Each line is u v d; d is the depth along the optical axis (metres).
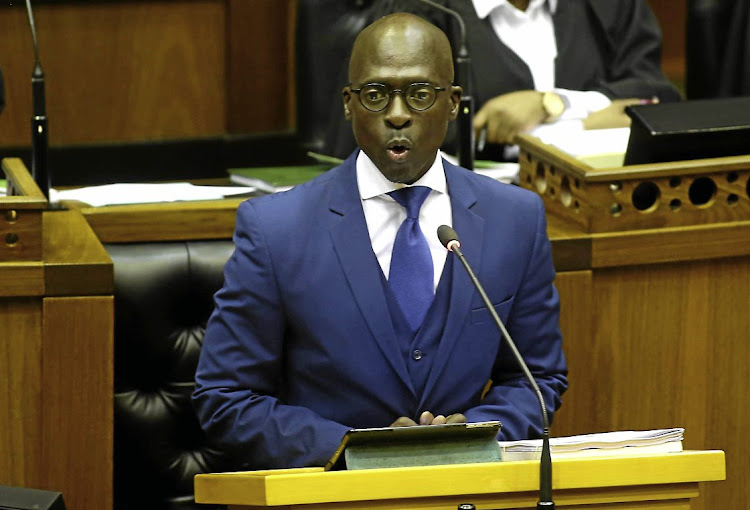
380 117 7.49
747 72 17.08
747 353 10.14
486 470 6.25
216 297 8.12
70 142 21.39
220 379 7.97
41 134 10.27
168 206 9.95
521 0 15.05
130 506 9.70
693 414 10.08
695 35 17.47
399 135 7.48
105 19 21.31
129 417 9.59
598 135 11.14
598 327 9.81
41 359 8.73
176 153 22.08
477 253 8.02
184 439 9.75
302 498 6.08
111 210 9.88
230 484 6.32
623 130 11.39
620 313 9.84
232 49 22.42
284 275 7.90
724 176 9.92
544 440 6.30
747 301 10.11
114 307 9.46
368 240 7.94
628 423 9.95
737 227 9.92
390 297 7.90
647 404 9.98
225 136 22.50
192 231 9.95
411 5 14.96
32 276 8.59
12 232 8.62
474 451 6.62
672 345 9.98
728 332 10.09
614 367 9.88
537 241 8.23
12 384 8.71
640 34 15.59
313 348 7.90
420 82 7.44
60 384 8.77
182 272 9.70
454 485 6.22
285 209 8.05
